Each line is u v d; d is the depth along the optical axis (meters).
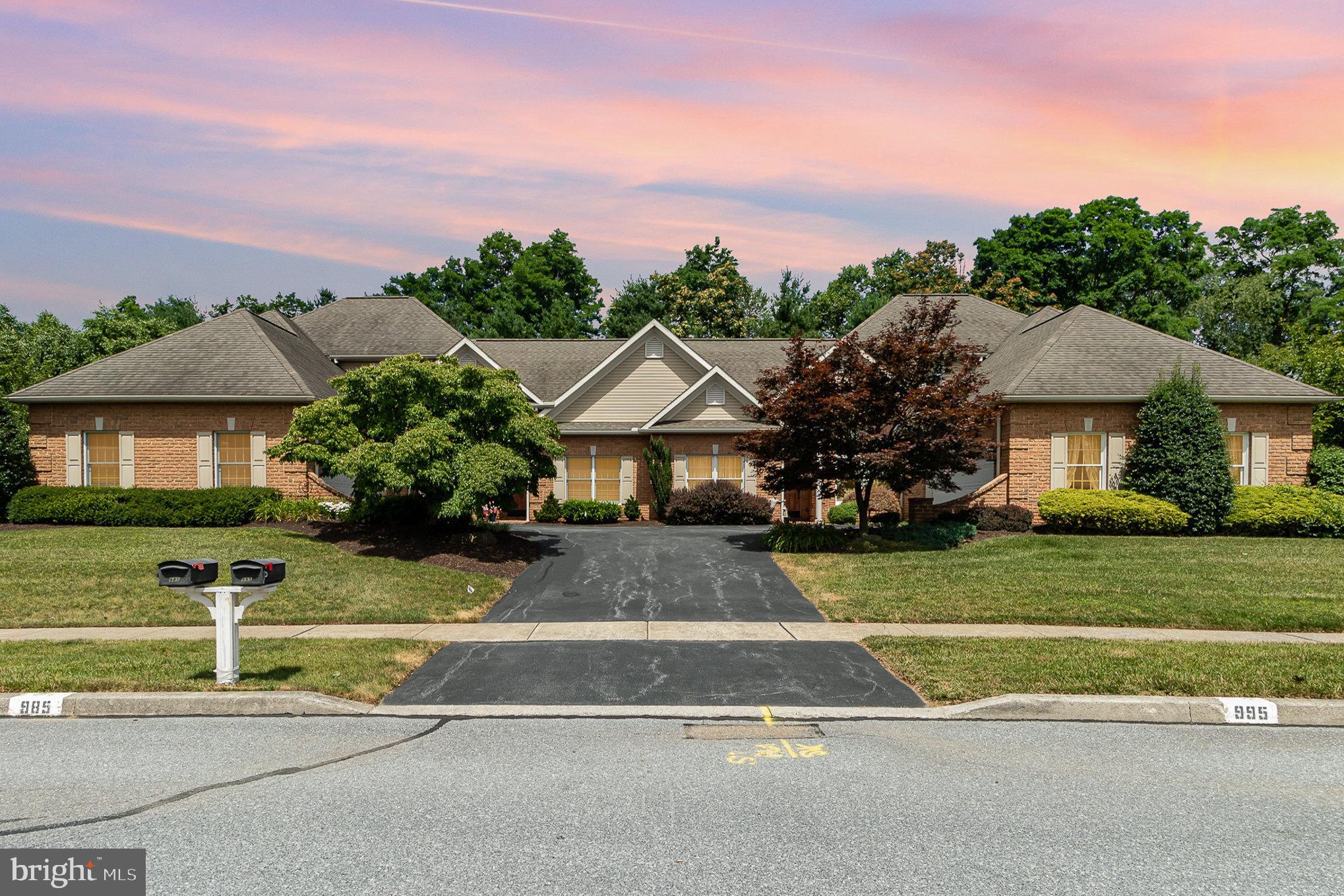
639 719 7.48
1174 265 48.84
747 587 14.20
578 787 5.81
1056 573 14.53
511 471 16.12
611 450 27.69
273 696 7.71
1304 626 11.00
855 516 25.00
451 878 4.45
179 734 7.03
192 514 19.77
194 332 24.33
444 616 12.16
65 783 5.89
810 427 17.66
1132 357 22.72
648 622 11.73
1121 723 7.45
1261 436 21.64
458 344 29.55
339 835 4.99
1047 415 21.62
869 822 5.20
